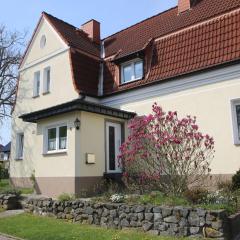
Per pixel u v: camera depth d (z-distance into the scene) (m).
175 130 8.73
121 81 15.34
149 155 8.98
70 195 10.77
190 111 12.32
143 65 14.43
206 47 12.40
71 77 15.56
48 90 17.47
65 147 12.31
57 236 7.46
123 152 9.77
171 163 8.48
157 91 13.52
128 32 18.06
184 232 6.80
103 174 12.34
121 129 13.81
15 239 7.70
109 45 18.31
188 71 12.41
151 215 7.40
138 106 14.12
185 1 15.55
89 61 16.45
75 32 18.77
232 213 7.02
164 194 8.47
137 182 9.83
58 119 12.59
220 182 10.34
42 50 18.02
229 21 12.16
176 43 13.66
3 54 28.59
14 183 18.58
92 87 15.85
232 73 11.36
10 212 10.84
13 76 28.59
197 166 9.06
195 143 8.79
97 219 8.45
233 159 10.90
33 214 10.25
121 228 7.89
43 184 12.76
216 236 6.36
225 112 11.35
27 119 13.87
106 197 9.17
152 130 9.24
